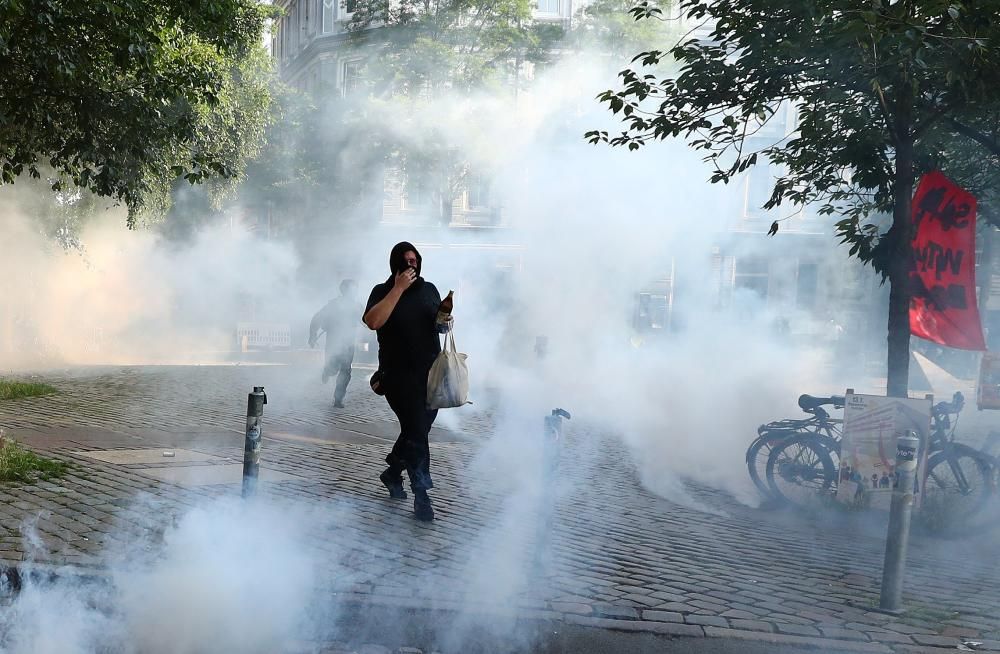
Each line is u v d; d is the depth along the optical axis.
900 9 7.04
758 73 8.36
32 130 11.89
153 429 10.72
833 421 8.10
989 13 6.98
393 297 6.75
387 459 7.47
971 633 5.06
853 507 7.67
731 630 4.90
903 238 8.25
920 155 9.31
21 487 7.10
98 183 11.21
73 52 9.64
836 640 4.85
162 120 11.42
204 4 10.05
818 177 9.77
